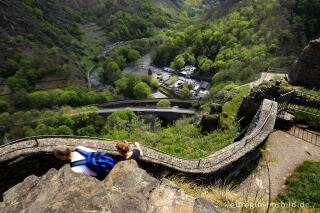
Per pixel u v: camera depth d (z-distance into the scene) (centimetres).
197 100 4172
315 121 725
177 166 481
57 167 530
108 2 13188
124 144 288
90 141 548
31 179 193
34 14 8844
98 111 3647
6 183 484
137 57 8569
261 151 587
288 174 550
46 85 6009
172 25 13425
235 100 1273
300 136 690
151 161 496
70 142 540
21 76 5734
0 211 162
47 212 145
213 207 179
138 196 170
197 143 909
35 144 516
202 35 8125
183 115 3516
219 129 1022
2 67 5775
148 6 13838
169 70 7919
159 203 174
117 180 187
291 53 4425
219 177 494
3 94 5125
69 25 10688
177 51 8706
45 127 3169
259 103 963
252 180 535
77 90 5425
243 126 995
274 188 510
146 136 1134
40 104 4822
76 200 156
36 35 7850
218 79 4859
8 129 3344
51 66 6531
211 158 504
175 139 987
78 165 234
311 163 567
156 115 3691
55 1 11281
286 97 781
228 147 587
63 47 8612
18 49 6519
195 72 7375
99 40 10694
